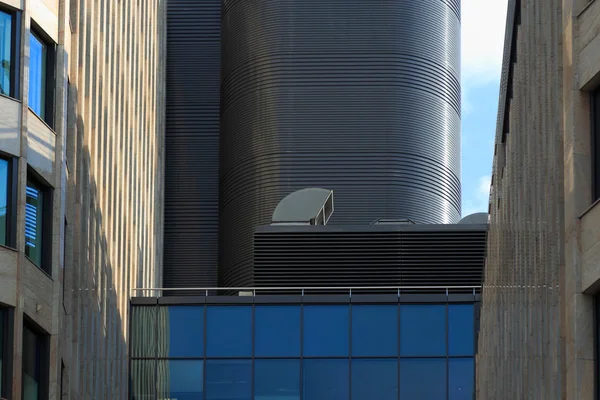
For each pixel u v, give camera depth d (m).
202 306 51.97
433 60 85.00
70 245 41.03
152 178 67.69
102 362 46.75
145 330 52.09
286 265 61.31
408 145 81.62
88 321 44.25
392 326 51.38
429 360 51.09
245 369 51.19
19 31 35.34
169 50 85.31
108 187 49.31
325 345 51.25
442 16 86.88
